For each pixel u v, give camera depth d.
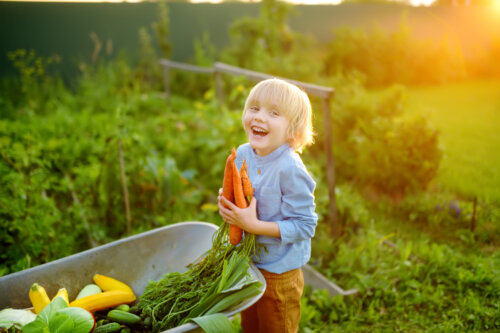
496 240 3.41
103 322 1.82
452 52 10.41
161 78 9.45
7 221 2.90
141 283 2.05
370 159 4.25
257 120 1.65
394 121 4.31
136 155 3.68
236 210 1.60
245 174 1.64
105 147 3.48
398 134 4.13
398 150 4.08
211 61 9.59
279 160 1.67
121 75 8.66
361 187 4.49
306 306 2.60
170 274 1.84
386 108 5.18
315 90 3.09
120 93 7.30
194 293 1.68
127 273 2.03
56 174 3.52
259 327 1.88
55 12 9.48
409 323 2.56
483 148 5.42
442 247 3.21
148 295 1.80
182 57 10.82
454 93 8.94
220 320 1.44
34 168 3.45
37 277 1.84
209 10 10.90
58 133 4.29
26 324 1.50
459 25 11.47
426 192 4.21
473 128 6.30
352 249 3.25
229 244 1.78
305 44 9.48
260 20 8.80
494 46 10.82
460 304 2.65
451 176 4.52
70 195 3.54
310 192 1.67
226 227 1.76
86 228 3.31
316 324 2.58
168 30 9.87
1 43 9.10
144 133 5.30
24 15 9.25
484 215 3.59
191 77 9.28
